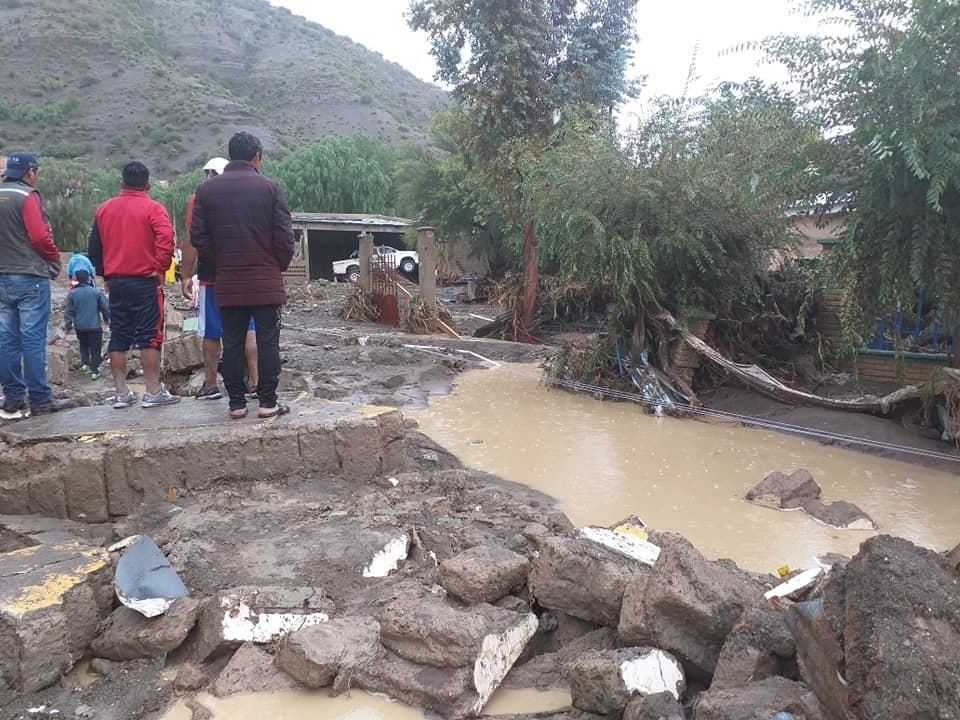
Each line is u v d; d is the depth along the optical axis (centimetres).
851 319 827
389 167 5872
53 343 1176
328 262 4291
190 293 678
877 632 245
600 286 1133
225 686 333
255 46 14412
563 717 313
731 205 1026
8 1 12000
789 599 348
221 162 686
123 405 629
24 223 589
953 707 228
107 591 385
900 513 612
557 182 1087
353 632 350
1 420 590
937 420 841
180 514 501
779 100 876
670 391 1028
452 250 3616
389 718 316
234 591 374
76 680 351
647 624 334
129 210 599
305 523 485
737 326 1134
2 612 338
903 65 709
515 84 1666
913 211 745
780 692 275
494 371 1310
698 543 539
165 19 14338
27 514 517
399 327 1922
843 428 858
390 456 609
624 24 1819
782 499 620
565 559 377
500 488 648
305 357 1339
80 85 10425
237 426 570
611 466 738
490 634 333
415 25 1748
